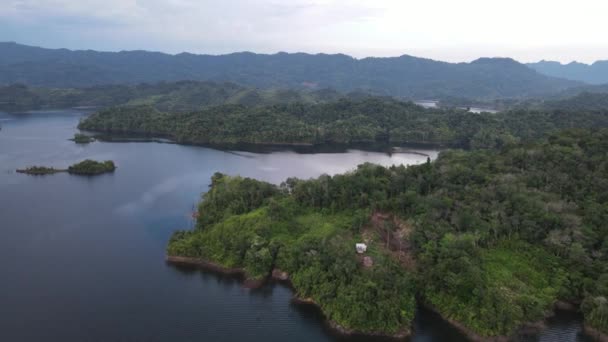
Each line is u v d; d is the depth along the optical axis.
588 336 94.25
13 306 104.06
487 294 96.12
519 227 119.06
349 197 144.38
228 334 95.31
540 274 107.62
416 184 147.62
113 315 101.31
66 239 144.25
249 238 126.25
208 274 121.62
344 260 107.75
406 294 100.81
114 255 132.75
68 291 111.38
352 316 94.69
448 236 112.38
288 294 111.06
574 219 115.75
